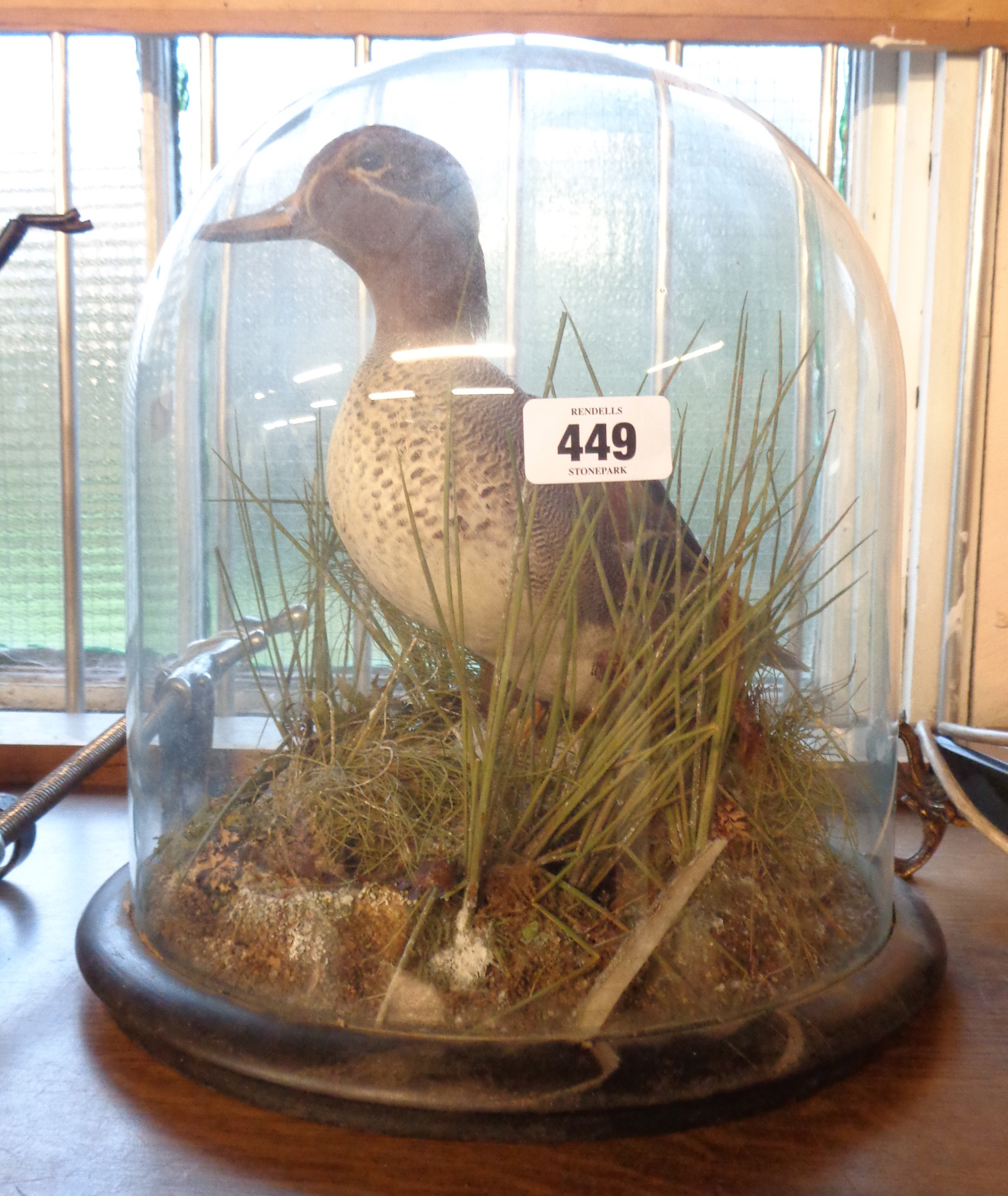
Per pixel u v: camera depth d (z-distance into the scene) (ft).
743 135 1.42
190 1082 1.17
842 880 1.32
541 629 1.08
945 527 2.42
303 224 1.20
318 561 1.28
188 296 1.40
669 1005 1.08
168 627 1.45
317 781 1.18
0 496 2.63
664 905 1.09
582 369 1.21
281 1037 1.07
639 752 1.08
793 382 1.26
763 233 1.30
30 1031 1.29
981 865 1.86
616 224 1.25
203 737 1.34
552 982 1.05
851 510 1.41
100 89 2.46
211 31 2.19
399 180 1.15
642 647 1.08
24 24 2.27
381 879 1.11
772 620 1.21
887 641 1.48
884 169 2.40
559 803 1.08
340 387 1.26
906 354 2.42
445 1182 1.00
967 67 2.26
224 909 1.19
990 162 2.24
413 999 1.06
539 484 1.08
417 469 1.09
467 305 1.16
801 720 1.31
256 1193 0.99
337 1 2.10
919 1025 1.30
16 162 2.51
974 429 2.33
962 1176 1.02
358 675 1.27
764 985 1.13
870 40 2.16
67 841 1.97
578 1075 1.01
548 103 1.32
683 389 1.18
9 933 1.58
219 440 1.35
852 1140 1.07
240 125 2.25
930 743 1.72
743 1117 1.08
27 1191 0.99
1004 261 2.30
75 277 2.52
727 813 1.15
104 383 2.55
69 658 2.55
